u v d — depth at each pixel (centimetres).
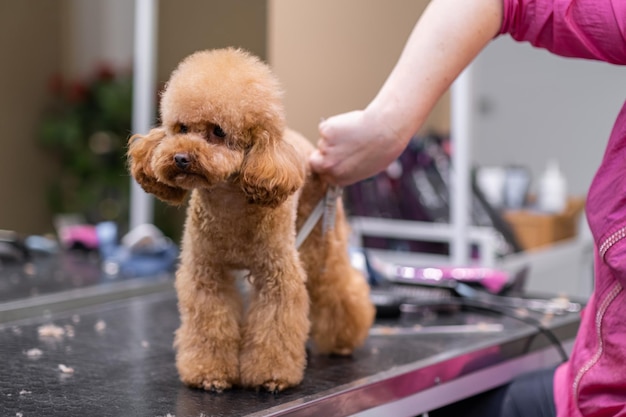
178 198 90
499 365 124
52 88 346
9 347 116
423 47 101
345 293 110
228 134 83
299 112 179
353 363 110
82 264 192
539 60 280
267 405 90
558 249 251
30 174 342
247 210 90
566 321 140
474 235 212
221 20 192
